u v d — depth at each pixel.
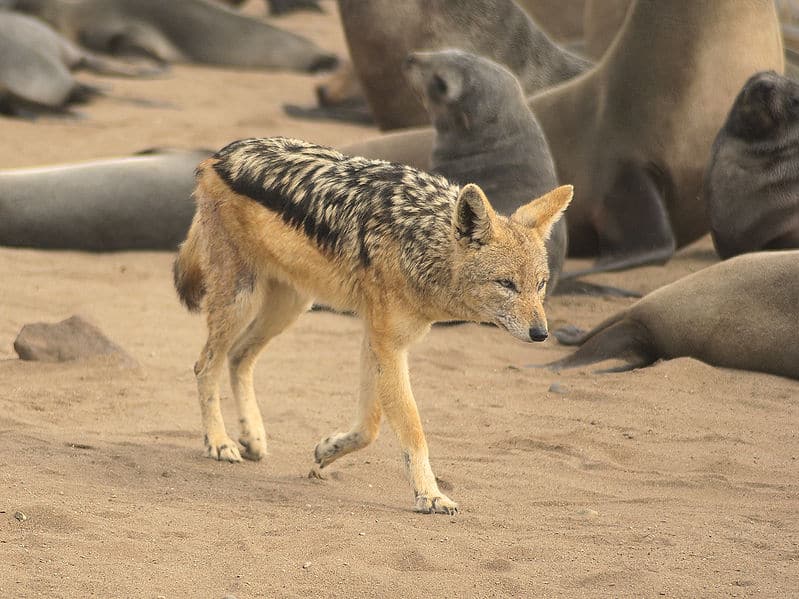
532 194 16.78
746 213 17.44
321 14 48.09
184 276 11.34
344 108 30.28
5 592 7.22
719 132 17.97
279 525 8.75
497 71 16.92
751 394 13.07
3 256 18.56
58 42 31.41
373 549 8.25
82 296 16.58
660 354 14.41
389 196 9.70
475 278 9.33
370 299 9.68
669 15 18.84
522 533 8.83
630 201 19.08
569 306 17.14
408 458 9.47
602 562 8.16
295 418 12.08
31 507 8.62
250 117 29.17
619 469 10.67
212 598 7.35
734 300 13.84
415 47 23.14
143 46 35.19
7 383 12.43
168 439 11.20
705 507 9.61
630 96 19.17
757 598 7.57
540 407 12.62
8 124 26.80
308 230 10.05
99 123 27.58
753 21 19.08
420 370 14.02
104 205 19.50
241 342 11.04
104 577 7.56
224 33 36.06
